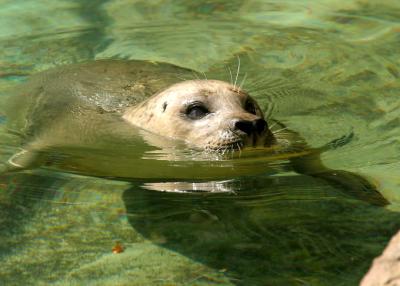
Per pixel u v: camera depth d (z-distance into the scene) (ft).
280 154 34.22
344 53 50.72
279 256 25.99
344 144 36.27
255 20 58.90
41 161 34.94
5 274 25.52
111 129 37.88
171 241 27.40
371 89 44.34
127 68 46.85
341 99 43.16
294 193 30.78
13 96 44.91
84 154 35.29
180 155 34.27
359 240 26.84
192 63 50.90
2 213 29.91
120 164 33.94
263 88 45.80
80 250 27.04
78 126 38.63
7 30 57.62
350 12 59.67
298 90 45.09
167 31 57.00
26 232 28.50
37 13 61.41
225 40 54.75
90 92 42.80
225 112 34.81
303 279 24.41
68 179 32.94
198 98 35.96
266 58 50.88
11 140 38.17
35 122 40.50
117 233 28.17
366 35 54.19
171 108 36.52
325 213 29.04
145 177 32.65
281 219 28.73
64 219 29.37
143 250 26.84
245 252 26.37
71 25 58.65
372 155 34.68
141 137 36.73
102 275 25.22
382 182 31.55
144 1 64.28
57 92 43.62
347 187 30.94
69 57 52.19
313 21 58.03
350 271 24.73
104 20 59.72
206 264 25.68
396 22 56.59
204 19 59.52
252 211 29.48
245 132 32.81
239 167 33.01
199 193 31.14
